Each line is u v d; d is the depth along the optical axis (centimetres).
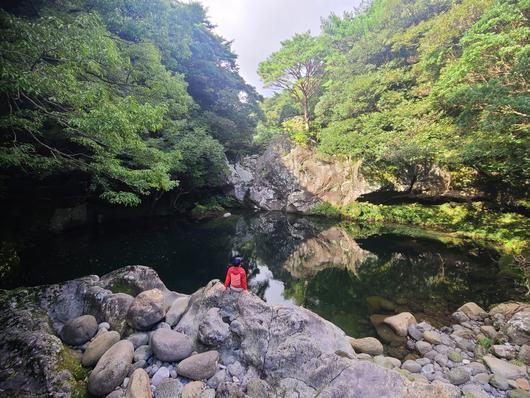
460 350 554
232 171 3053
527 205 1550
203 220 2269
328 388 344
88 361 414
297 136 2958
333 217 2459
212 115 2494
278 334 420
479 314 696
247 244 1590
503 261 1176
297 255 1432
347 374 356
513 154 1120
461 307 742
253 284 1032
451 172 1798
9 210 1158
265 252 1469
